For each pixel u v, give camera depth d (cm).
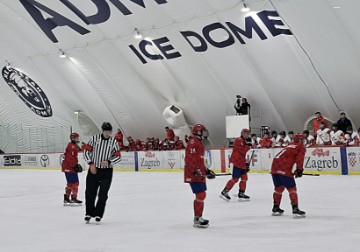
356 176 1995
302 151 962
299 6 2186
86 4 2795
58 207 1325
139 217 1060
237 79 2708
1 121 4250
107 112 3466
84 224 988
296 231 824
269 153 2369
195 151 901
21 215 1175
